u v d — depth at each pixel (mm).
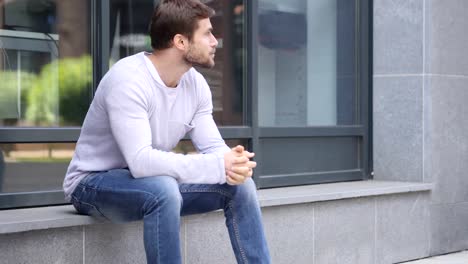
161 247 3203
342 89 6289
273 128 5684
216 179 3348
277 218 4863
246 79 5570
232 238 3506
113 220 3551
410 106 6164
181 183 3482
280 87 5859
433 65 6145
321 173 6023
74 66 4574
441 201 6223
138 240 3982
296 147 5887
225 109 5441
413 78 6145
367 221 5543
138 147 3281
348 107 6324
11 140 4219
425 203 6082
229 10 5488
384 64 6281
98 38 4645
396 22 6219
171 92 3494
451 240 6336
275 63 5824
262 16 5738
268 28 5781
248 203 3488
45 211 3975
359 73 6359
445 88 6266
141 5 4926
